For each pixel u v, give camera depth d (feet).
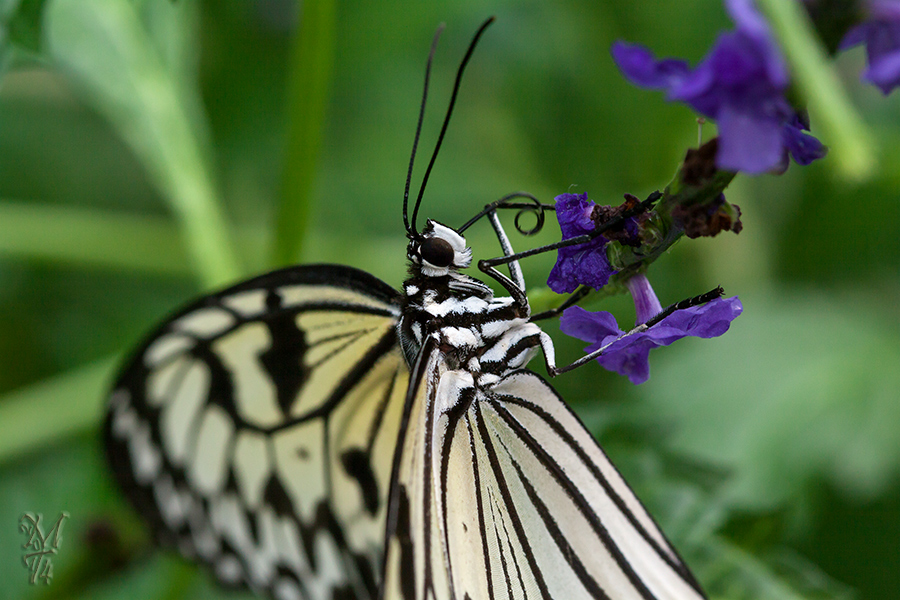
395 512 1.45
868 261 1.70
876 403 1.65
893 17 1.37
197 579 1.59
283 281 1.49
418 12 1.73
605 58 1.72
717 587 1.54
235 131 1.74
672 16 1.71
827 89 1.36
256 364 1.51
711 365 1.66
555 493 1.48
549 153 1.73
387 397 1.51
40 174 1.73
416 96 1.75
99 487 1.61
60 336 1.69
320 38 1.56
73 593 1.57
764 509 1.55
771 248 1.71
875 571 1.63
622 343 1.43
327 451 1.52
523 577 1.49
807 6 1.37
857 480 1.63
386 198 1.74
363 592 1.52
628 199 1.44
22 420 1.61
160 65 1.62
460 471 1.49
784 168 1.39
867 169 1.37
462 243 1.49
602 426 1.56
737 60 1.36
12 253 1.65
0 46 1.50
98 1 1.62
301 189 1.58
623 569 1.47
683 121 1.71
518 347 1.49
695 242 1.70
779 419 1.65
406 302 1.49
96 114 1.74
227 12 1.73
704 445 1.64
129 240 1.66
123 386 1.51
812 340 1.67
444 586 1.47
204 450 1.53
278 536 1.53
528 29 1.73
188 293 1.72
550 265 1.68
